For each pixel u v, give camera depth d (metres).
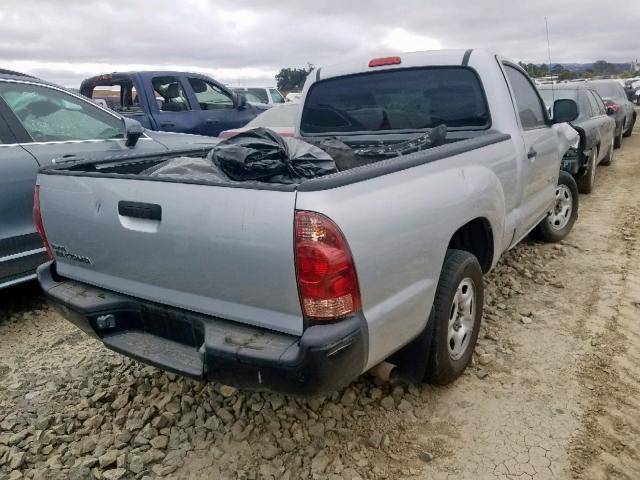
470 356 3.37
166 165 3.09
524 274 4.88
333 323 2.21
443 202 2.80
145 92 8.25
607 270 4.99
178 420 3.04
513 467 2.61
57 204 2.97
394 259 2.45
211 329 2.42
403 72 4.15
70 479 2.65
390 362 3.04
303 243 2.12
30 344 4.07
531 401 3.09
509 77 4.23
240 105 9.52
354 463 2.67
